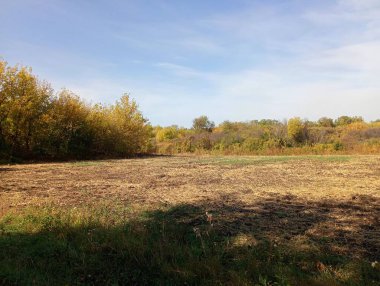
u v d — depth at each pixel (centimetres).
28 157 3009
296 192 1305
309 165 2420
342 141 4641
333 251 668
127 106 3912
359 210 998
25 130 2908
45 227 799
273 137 4812
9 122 2795
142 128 4034
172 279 578
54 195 1254
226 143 4828
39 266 625
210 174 1939
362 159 2867
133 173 2008
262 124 6831
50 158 3130
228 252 669
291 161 2797
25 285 557
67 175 1906
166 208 1028
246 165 2491
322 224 848
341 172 1959
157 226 838
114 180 1684
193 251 673
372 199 1149
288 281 538
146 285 569
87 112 3428
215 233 777
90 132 3412
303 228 815
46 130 2961
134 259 650
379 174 1847
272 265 600
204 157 3569
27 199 1170
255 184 1530
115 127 3659
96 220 847
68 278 582
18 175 1906
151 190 1370
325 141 4731
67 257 664
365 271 575
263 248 680
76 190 1373
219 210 1002
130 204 1085
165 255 658
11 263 625
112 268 622
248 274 572
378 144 4006
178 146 4856
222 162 2784
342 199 1162
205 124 7612
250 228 817
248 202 1119
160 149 4703
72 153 3228
